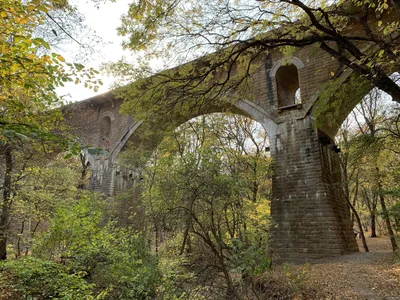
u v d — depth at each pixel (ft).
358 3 25.12
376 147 38.86
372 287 29.30
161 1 26.03
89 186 91.45
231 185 28.12
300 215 49.73
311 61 54.08
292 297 30.60
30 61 13.08
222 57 31.07
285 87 62.90
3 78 14.51
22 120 18.81
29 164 45.14
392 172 47.67
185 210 27.02
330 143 57.26
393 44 23.75
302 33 28.02
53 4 19.25
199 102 35.50
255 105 59.00
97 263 31.14
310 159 51.21
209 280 27.53
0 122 11.67
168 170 31.07
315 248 47.01
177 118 51.13
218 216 27.91
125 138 78.69
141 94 33.65
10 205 45.16
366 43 45.47
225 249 29.19
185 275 28.17
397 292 26.89
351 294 28.30
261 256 27.61
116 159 79.92
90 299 25.07
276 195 52.90
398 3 23.62
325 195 48.37
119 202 69.97
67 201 52.11
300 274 34.40
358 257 43.45
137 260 30.45
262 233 35.29
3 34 14.05
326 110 36.40
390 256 41.70
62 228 31.68
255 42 28.58
